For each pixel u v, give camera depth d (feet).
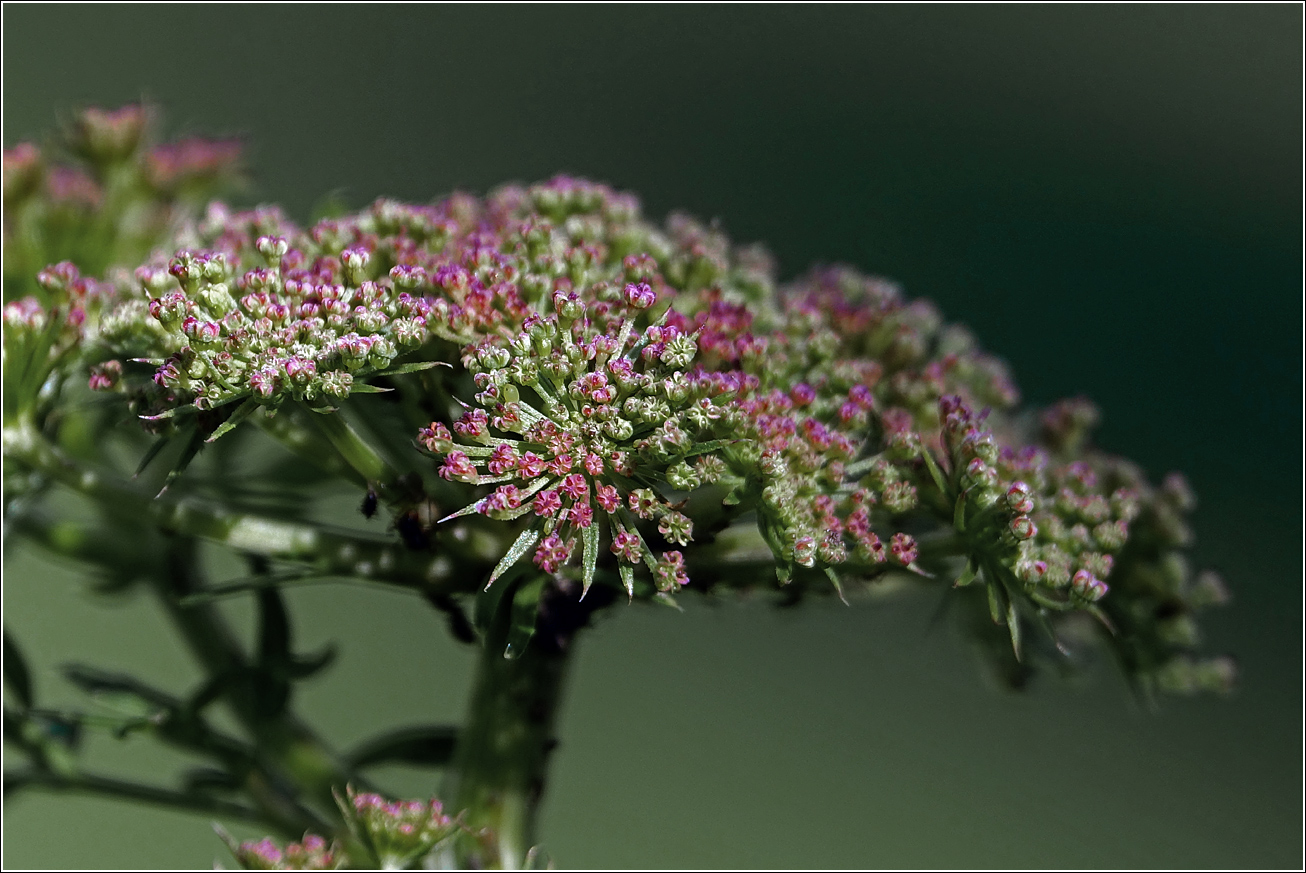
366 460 1.17
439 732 1.23
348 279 1.16
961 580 1.17
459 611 1.19
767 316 1.22
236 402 1.16
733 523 1.19
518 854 1.19
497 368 1.14
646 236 1.22
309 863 1.18
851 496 1.17
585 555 1.14
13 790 1.23
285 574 1.18
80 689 1.23
